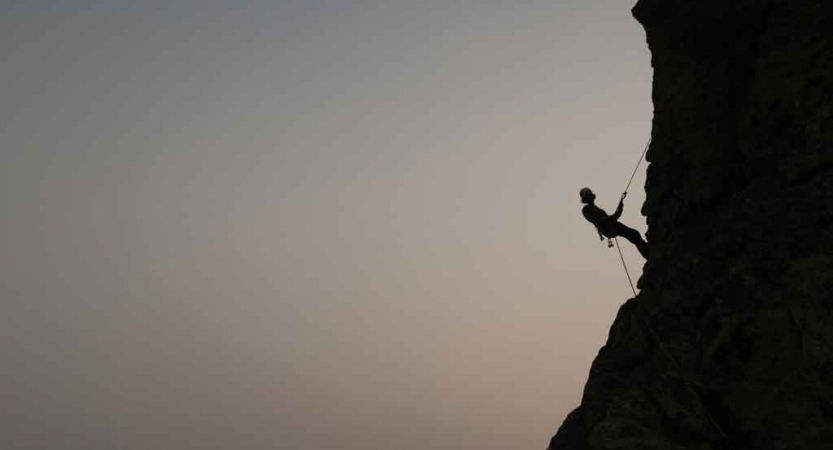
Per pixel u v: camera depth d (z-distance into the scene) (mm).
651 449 12812
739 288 12898
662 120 17062
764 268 12602
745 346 12438
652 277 15914
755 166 14422
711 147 15445
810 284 11531
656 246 16422
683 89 16406
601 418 14438
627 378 14961
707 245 14188
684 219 15820
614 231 18188
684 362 13406
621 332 17047
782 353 11797
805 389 11336
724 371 12727
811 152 12977
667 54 17000
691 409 12789
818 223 12156
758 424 11922
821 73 13320
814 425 11086
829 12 13672
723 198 14953
